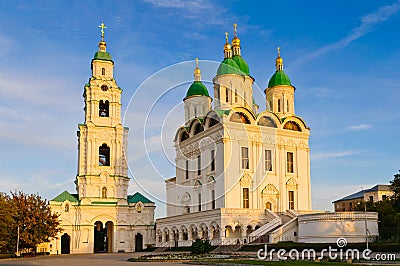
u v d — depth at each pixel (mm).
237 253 54062
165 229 81125
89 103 99375
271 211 69062
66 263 48438
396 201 64062
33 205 78812
